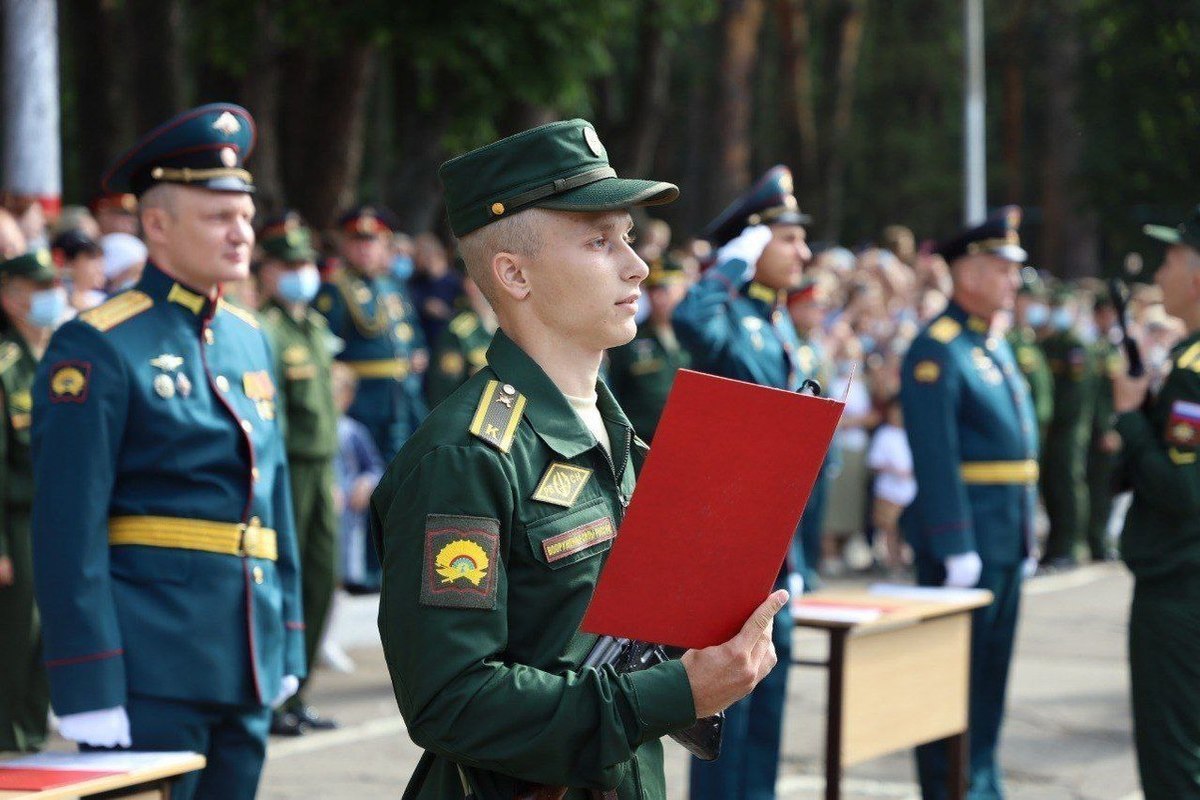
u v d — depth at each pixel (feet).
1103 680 38.88
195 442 17.66
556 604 11.60
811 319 31.07
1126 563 22.12
